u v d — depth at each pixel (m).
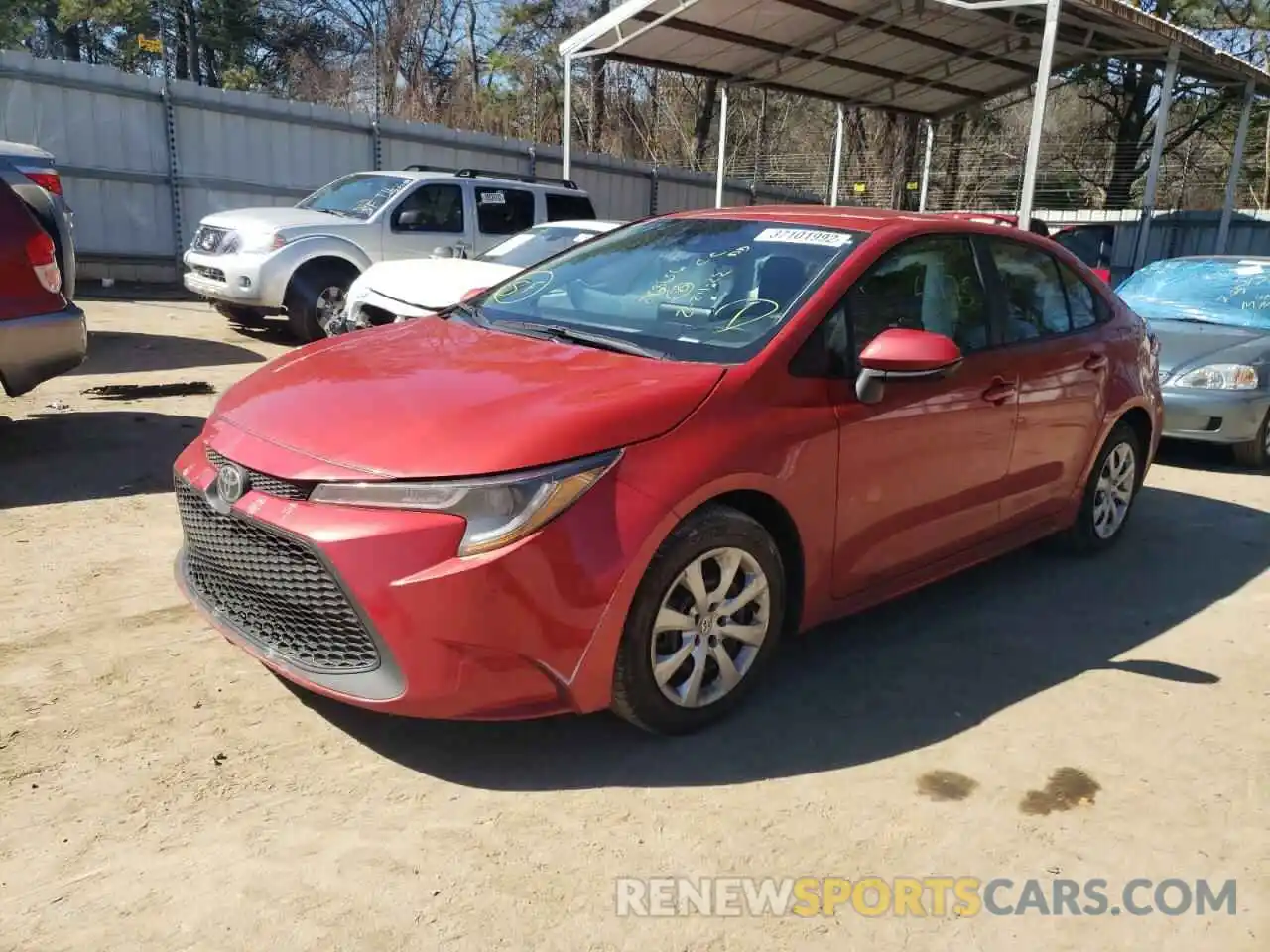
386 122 16.08
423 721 3.31
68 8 28.02
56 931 2.35
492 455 2.81
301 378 3.44
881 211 4.44
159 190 14.26
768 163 31.75
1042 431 4.52
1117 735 3.50
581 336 3.69
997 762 3.29
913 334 3.48
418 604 2.73
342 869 2.61
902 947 2.48
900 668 3.92
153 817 2.75
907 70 16.64
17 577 4.22
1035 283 4.68
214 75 39.06
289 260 9.91
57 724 3.15
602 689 3.00
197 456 3.32
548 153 18.23
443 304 7.62
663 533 2.98
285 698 3.39
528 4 30.38
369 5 35.69
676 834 2.83
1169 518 6.22
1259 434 7.41
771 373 3.37
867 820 2.94
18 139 13.12
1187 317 8.45
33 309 5.49
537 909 2.51
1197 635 4.41
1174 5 24.94
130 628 3.82
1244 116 17.70
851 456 3.54
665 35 14.55
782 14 13.73
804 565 3.49
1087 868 2.80
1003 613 4.54
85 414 7.03
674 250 4.21
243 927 2.39
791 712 3.52
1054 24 11.70
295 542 2.84
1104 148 31.17
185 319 11.64
